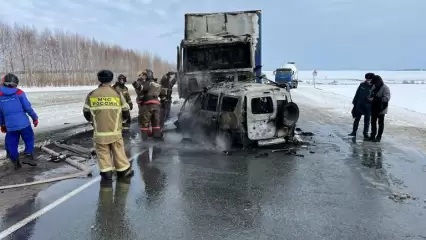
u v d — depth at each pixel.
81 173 6.19
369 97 9.27
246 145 8.09
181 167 6.71
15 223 4.24
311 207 4.75
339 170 6.49
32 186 5.59
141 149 8.24
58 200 4.99
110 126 5.75
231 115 7.93
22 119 6.65
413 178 6.00
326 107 17.58
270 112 8.09
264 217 4.43
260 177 6.09
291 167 6.71
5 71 52.09
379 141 9.12
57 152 7.95
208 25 13.03
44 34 58.75
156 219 4.37
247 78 12.66
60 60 58.94
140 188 5.51
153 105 8.99
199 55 13.13
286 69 35.69
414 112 15.17
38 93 30.19
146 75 9.13
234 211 4.62
